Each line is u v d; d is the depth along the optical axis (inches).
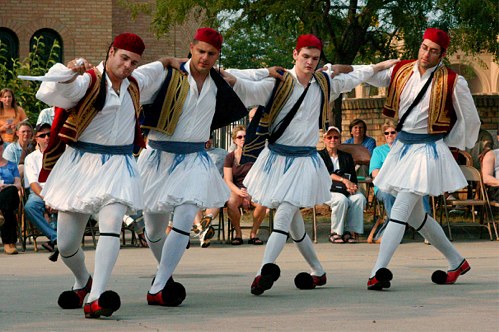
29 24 1105.4
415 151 388.5
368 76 392.5
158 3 772.0
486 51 815.7
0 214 561.0
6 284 403.5
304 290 375.9
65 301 325.1
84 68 301.7
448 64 767.1
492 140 761.6
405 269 460.1
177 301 327.6
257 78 367.2
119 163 313.1
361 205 618.8
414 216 394.3
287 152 374.0
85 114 308.3
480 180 630.5
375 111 884.0
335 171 623.8
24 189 593.0
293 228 380.8
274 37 852.0
